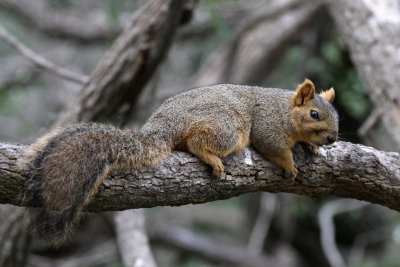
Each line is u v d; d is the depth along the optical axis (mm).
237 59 18312
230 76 18141
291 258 20781
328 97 9766
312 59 18047
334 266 15750
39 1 20172
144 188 7031
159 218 19250
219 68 18219
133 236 12383
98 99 12672
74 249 18297
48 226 6367
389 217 19188
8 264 12406
